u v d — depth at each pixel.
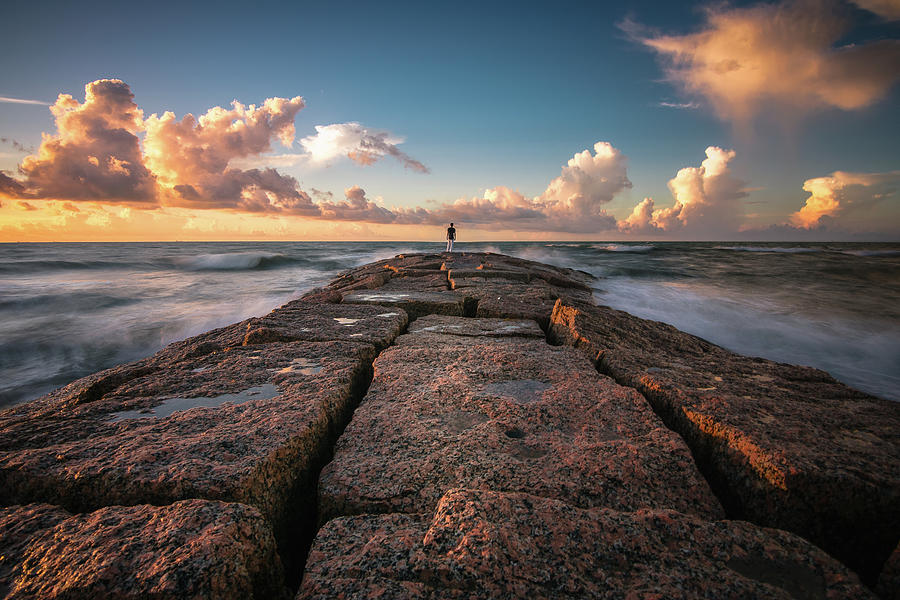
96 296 13.44
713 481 2.31
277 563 1.58
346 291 7.91
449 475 2.01
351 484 1.95
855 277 18.70
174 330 9.75
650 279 18.27
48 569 1.35
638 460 2.13
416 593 1.34
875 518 1.83
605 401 2.77
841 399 2.91
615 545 1.52
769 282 17.14
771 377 3.35
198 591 1.26
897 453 2.08
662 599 1.32
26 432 2.27
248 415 2.42
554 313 5.38
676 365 3.55
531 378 3.19
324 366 3.34
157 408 2.63
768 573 1.45
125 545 1.42
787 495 1.92
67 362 7.92
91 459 1.95
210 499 1.75
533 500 1.70
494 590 1.34
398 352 3.77
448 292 7.31
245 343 4.18
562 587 1.35
